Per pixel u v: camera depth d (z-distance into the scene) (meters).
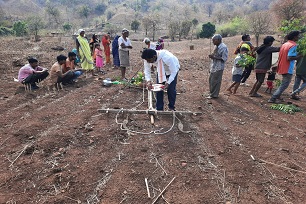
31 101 6.80
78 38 9.38
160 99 5.86
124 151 4.31
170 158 4.13
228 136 4.95
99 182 3.56
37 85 8.31
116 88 8.14
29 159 4.07
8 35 32.25
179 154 4.26
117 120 5.51
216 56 6.84
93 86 8.37
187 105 6.64
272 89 8.55
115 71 11.02
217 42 6.75
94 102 6.72
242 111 6.34
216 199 3.28
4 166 3.88
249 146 4.57
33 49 18.45
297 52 6.45
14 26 32.50
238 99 7.30
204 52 18.97
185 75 10.73
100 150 4.33
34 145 4.43
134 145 4.50
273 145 4.65
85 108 6.27
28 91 7.61
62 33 36.72
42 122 5.37
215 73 6.97
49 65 11.87
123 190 3.41
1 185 3.48
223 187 3.49
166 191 3.41
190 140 4.73
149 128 5.16
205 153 4.31
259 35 25.72
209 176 3.72
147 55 5.09
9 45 19.92
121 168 3.86
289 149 4.53
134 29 44.00
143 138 4.75
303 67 6.93
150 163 3.99
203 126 5.33
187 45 26.22
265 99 7.36
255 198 3.31
